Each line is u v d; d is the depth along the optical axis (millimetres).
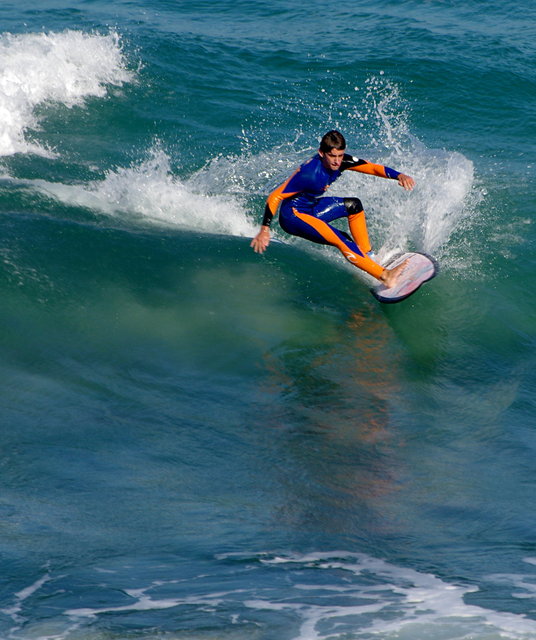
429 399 22125
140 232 30250
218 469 17547
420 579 12453
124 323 24375
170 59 50312
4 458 17031
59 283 25672
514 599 11516
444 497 16875
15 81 44250
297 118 44656
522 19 62938
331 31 58844
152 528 14539
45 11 61406
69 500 15508
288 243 31531
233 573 12602
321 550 13883
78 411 19562
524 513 16172
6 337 22547
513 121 45406
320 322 26000
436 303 27781
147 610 11047
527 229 33125
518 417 21422
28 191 32562
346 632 10305
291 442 19125
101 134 41438
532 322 27203
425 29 58750
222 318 25406
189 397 20953
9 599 11453
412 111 46188
